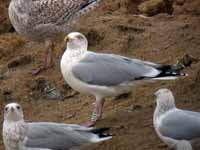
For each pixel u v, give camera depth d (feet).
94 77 42.09
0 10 57.11
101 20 54.60
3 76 50.26
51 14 50.29
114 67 42.16
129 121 41.98
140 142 39.58
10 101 47.62
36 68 50.78
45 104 46.85
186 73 45.57
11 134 37.52
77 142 37.47
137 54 49.73
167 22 53.57
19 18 50.62
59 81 48.67
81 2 51.42
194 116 36.88
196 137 36.63
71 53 42.86
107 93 42.42
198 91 43.19
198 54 48.08
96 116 42.75
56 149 37.52
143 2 57.57
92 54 42.93
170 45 49.90
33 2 50.55
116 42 51.31
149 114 42.34
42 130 37.70
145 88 45.55
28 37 51.42
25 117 45.65
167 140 37.22
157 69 41.75
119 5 57.36
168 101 37.50
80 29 52.60
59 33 50.83
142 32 52.39
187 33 50.80
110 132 40.98
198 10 55.06
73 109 45.55
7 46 53.57
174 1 57.47
